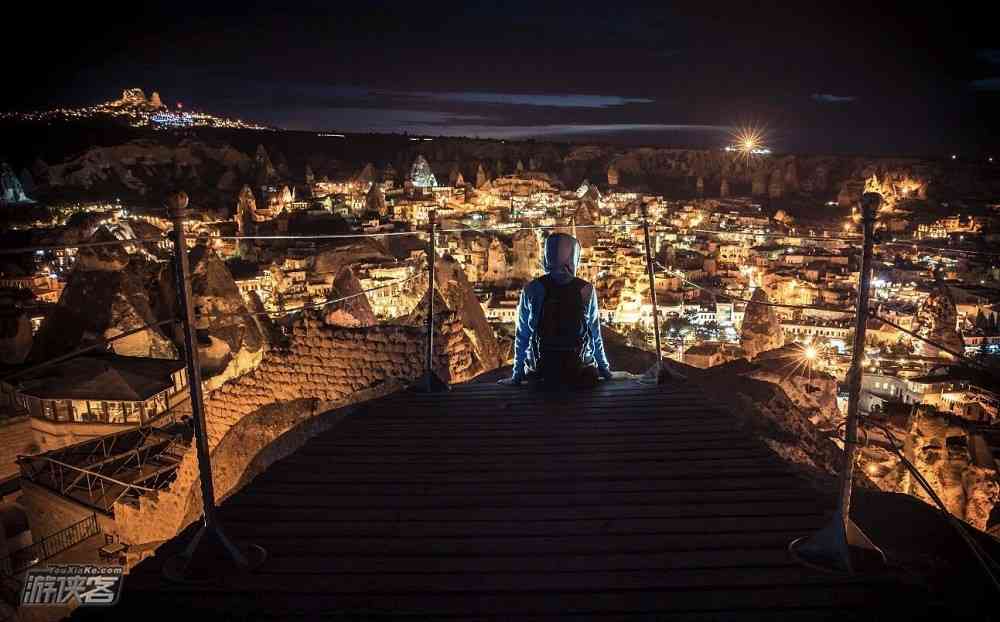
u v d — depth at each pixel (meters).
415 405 7.42
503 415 7.04
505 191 168.62
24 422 25.12
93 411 25.41
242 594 4.09
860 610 3.82
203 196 146.38
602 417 6.91
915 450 15.80
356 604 3.96
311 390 10.06
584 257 91.81
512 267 89.94
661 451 6.05
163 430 19.27
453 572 4.26
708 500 5.14
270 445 8.73
